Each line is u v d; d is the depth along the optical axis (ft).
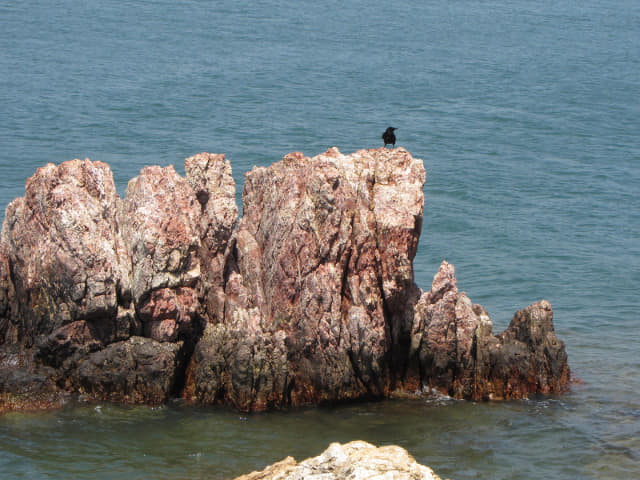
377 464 86.79
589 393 165.58
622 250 280.10
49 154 364.17
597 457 137.80
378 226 163.43
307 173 164.55
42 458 131.64
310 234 160.35
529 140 454.81
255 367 154.71
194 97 520.83
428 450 139.85
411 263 168.76
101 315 155.53
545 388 165.99
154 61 645.92
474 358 166.20
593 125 504.02
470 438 144.97
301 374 160.56
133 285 157.69
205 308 169.58
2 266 165.27
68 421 145.79
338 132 449.48
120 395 155.02
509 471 132.36
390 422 151.64
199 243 161.79
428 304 167.32
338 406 159.12
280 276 162.61
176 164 362.53
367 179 165.78
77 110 458.91
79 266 153.07
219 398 157.79
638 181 376.48
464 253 273.75
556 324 209.97
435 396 165.48
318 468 89.92
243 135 428.15
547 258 269.44
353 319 159.53
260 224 173.58
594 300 230.27
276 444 140.26
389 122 483.10
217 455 135.23
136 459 132.77
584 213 323.57
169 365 155.43
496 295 235.61
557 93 610.65
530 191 352.69
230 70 630.33
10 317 164.55
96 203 158.81
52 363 157.28
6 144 375.45
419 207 165.37
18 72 560.61
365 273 161.17
